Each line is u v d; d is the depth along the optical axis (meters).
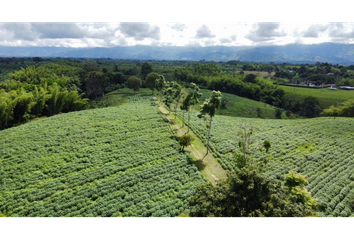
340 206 29.52
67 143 46.97
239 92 141.75
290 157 44.91
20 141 46.28
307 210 19.19
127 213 27.98
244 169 21.94
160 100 100.62
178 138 52.94
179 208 28.78
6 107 59.28
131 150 45.44
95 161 40.50
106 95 121.19
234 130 61.22
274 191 21.34
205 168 41.34
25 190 31.91
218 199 20.73
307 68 199.88
